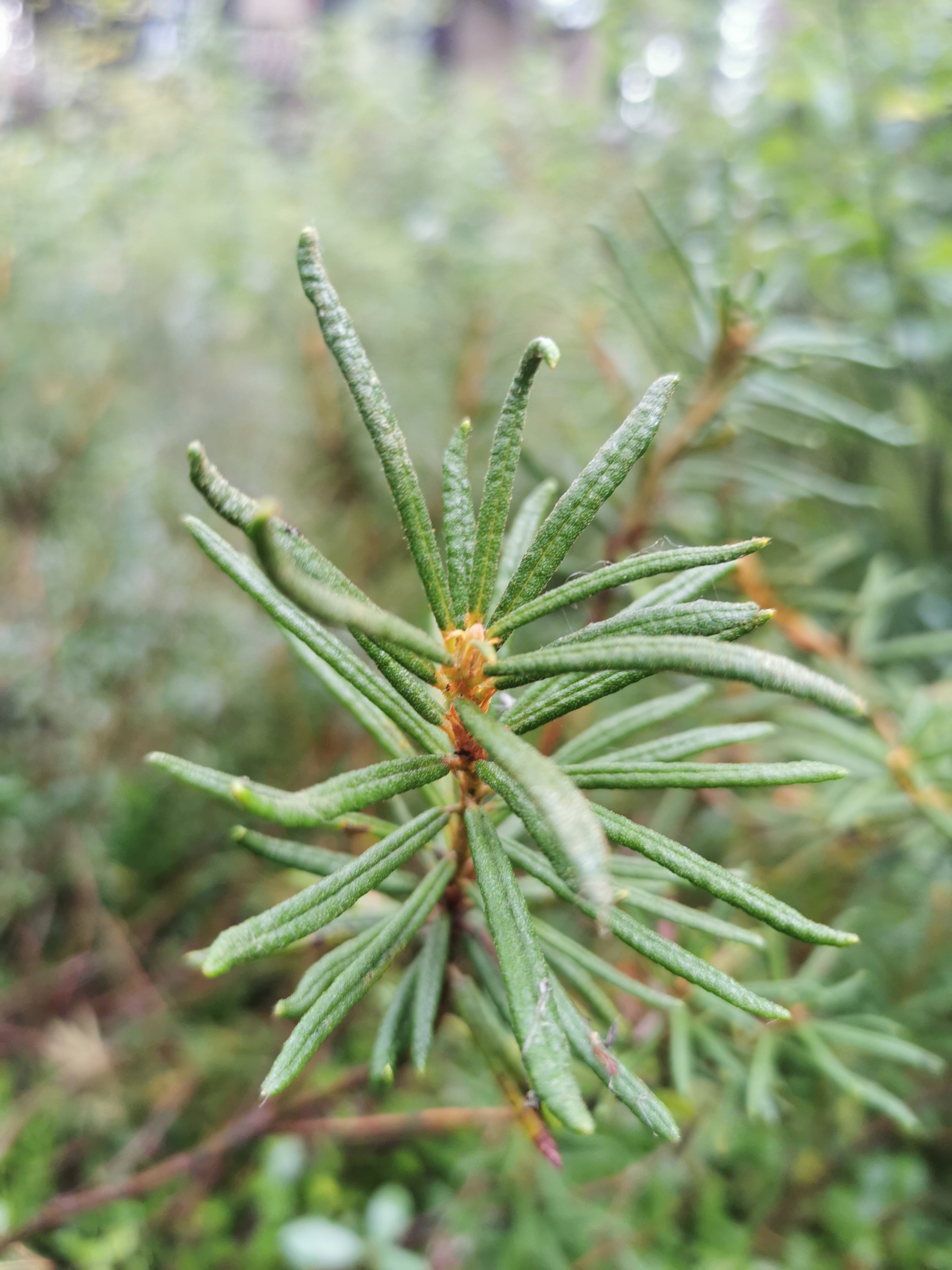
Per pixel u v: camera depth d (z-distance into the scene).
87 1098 0.29
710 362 0.21
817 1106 0.25
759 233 0.37
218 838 0.36
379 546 0.36
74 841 0.33
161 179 0.40
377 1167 0.31
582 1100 0.08
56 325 0.35
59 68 0.43
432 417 0.37
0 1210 0.23
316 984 0.10
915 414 0.34
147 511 0.35
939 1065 0.16
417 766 0.10
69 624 0.34
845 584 0.35
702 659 0.07
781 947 0.18
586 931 0.25
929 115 0.34
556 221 0.41
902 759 0.19
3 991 0.31
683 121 0.44
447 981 0.12
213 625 0.36
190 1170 0.23
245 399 0.37
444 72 0.59
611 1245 0.25
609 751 0.22
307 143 0.48
